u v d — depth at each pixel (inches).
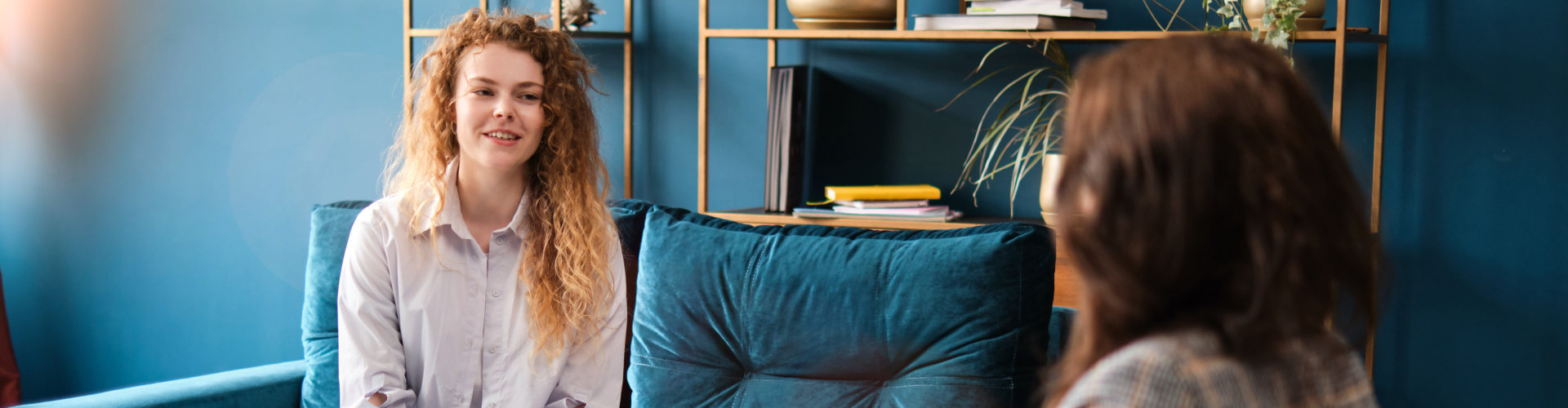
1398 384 78.0
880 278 55.3
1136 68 22.0
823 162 90.1
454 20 97.7
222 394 64.9
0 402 108.2
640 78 94.7
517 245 61.5
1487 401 75.7
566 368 60.8
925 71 85.6
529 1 96.3
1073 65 80.9
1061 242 22.6
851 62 88.0
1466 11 72.7
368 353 57.9
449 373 59.8
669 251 61.4
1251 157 20.2
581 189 62.7
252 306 110.7
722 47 91.7
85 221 116.5
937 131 85.7
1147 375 20.8
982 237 54.7
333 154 104.7
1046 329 54.1
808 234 60.6
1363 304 21.5
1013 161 83.3
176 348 114.7
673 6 92.6
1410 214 75.8
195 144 110.5
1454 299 75.5
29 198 118.5
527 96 59.6
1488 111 72.9
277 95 106.3
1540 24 71.1
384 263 59.1
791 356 56.4
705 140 83.0
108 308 117.0
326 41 103.7
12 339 121.3
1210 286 21.6
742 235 60.9
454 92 60.1
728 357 58.5
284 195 107.5
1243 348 20.6
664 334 59.9
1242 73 21.0
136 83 112.2
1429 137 74.5
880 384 55.0
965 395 51.8
